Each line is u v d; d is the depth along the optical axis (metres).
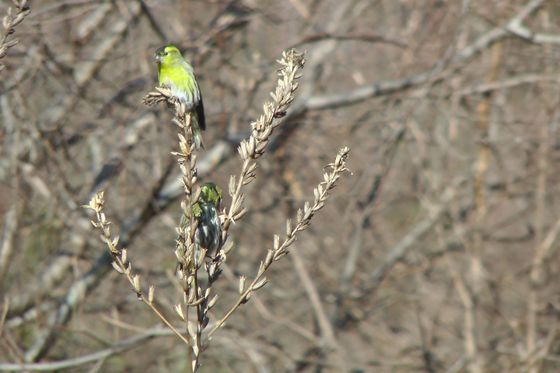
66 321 14.49
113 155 15.37
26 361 13.32
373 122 16.03
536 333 16.47
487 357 16.08
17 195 13.65
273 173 16.81
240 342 14.94
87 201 14.95
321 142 16.95
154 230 16.58
